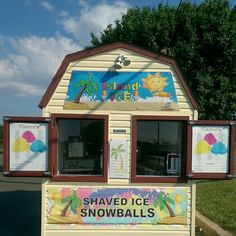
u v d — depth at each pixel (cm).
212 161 443
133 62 453
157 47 953
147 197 450
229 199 652
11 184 1028
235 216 526
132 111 450
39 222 568
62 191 447
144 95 452
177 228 450
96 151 454
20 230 521
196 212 567
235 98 991
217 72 964
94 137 454
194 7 975
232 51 944
